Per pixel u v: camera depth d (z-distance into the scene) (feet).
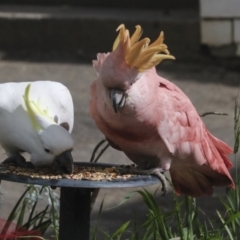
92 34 71.87
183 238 25.14
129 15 73.77
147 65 20.58
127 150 24.06
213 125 53.62
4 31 72.90
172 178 26.22
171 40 70.95
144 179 20.42
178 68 68.39
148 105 21.88
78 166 23.09
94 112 22.76
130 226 36.73
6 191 41.88
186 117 24.06
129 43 20.31
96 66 21.67
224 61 69.87
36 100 22.39
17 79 63.82
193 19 71.51
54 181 19.15
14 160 22.56
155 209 25.44
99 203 40.34
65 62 69.21
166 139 23.27
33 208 25.98
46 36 72.59
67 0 81.05
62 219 21.86
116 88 20.66
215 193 41.55
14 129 21.58
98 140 50.85
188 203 26.25
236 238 26.43
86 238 21.98
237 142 26.22
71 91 61.05
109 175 21.16
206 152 24.86
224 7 69.15
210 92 61.46
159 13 75.77
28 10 76.79
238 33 69.41
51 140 20.74
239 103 58.18
